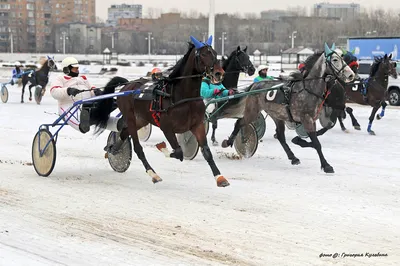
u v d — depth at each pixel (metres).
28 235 6.55
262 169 10.45
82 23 106.62
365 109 22.45
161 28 112.06
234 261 5.65
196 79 8.38
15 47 109.88
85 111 9.58
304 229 6.66
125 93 9.02
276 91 10.60
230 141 11.68
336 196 8.28
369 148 12.97
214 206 7.74
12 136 14.73
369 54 26.92
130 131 9.35
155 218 7.18
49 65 24.47
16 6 110.56
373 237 6.38
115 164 10.25
